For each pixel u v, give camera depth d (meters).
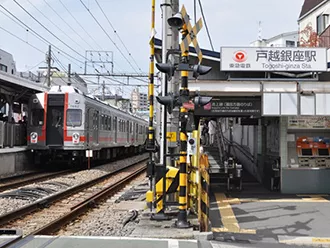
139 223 7.59
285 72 10.77
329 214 8.84
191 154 8.52
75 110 20.41
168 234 6.78
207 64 12.14
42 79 44.28
